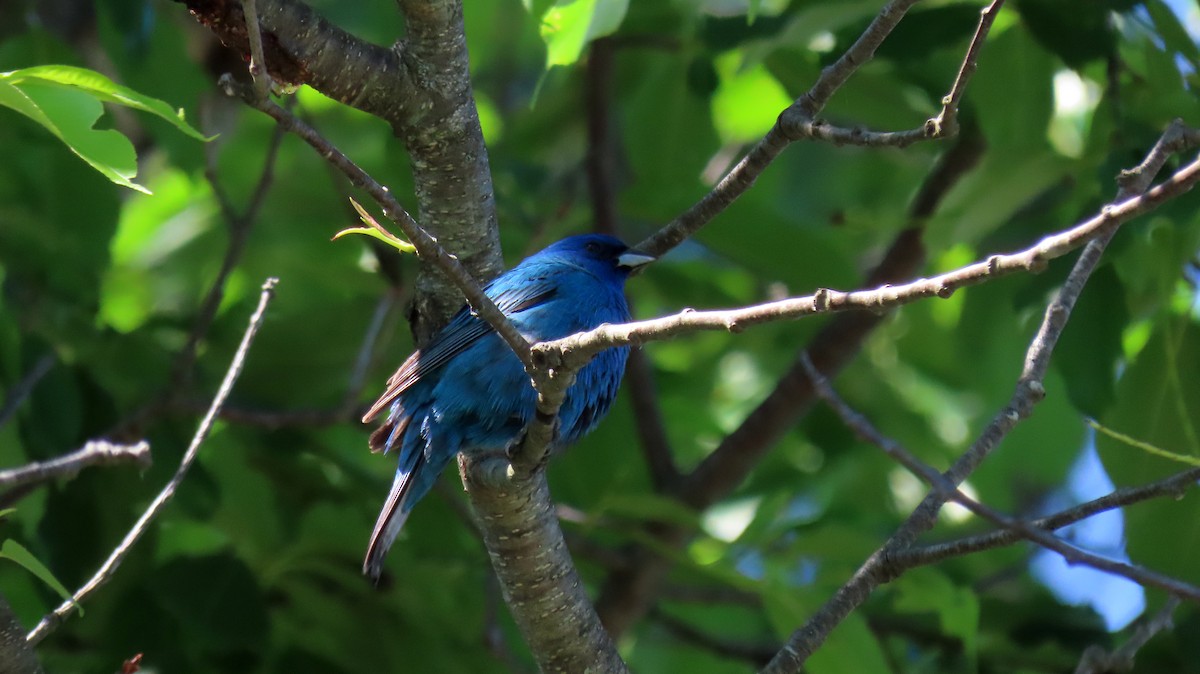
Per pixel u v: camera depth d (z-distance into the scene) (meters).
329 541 11.73
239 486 11.96
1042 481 15.78
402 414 10.03
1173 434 9.41
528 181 13.26
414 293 8.09
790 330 15.19
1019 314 9.79
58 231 11.77
